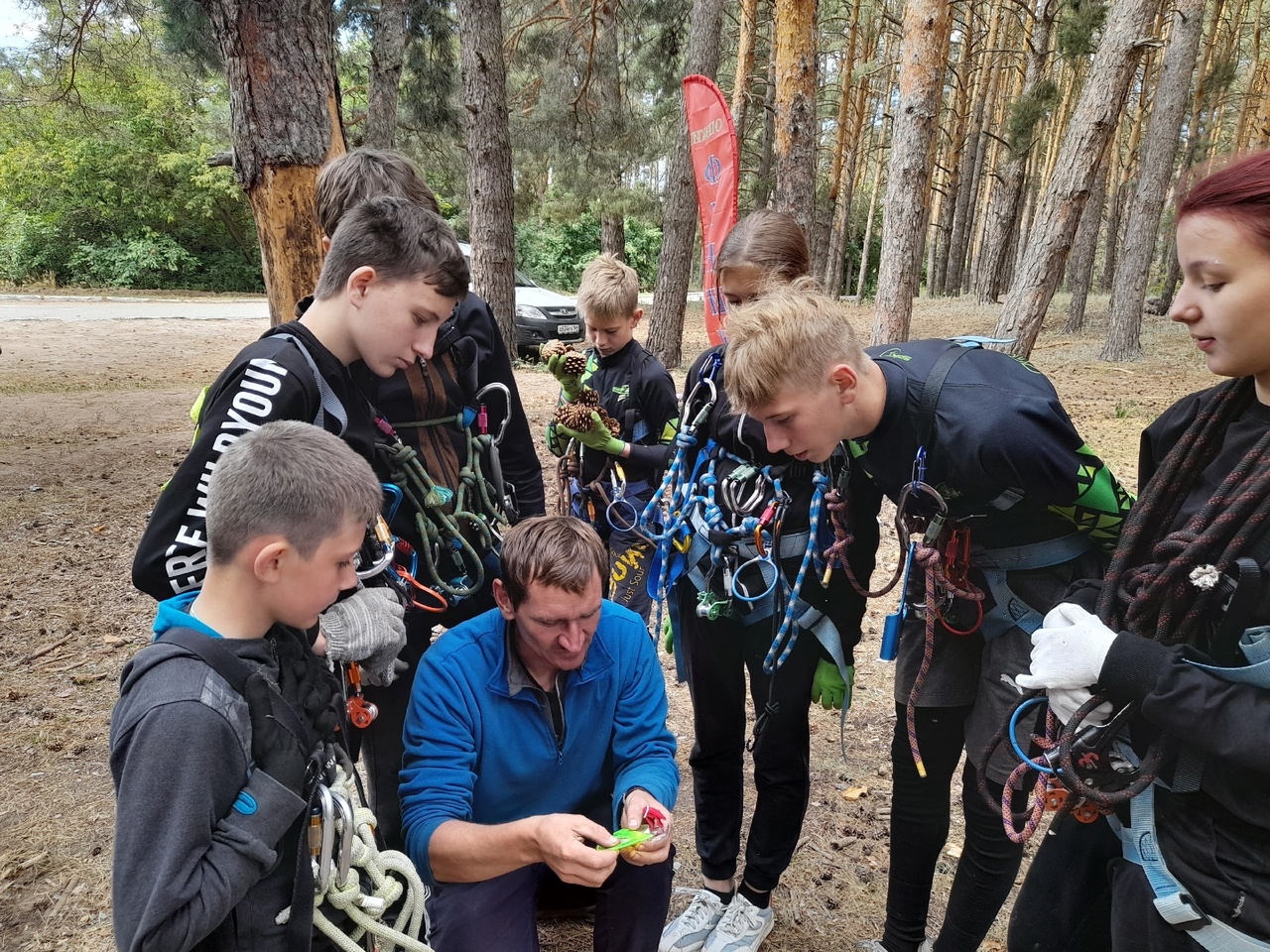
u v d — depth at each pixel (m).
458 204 20.42
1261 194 1.12
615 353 3.12
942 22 6.96
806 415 1.65
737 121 14.56
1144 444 1.54
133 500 5.98
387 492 2.01
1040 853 1.65
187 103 24.19
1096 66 7.41
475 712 1.81
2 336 14.23
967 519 1.73
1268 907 1.21
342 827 1.39
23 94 10.51
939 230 27.30
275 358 1.56
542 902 2.16
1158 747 1.29
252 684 1.26
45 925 2.33
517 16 15.98
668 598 2.34
